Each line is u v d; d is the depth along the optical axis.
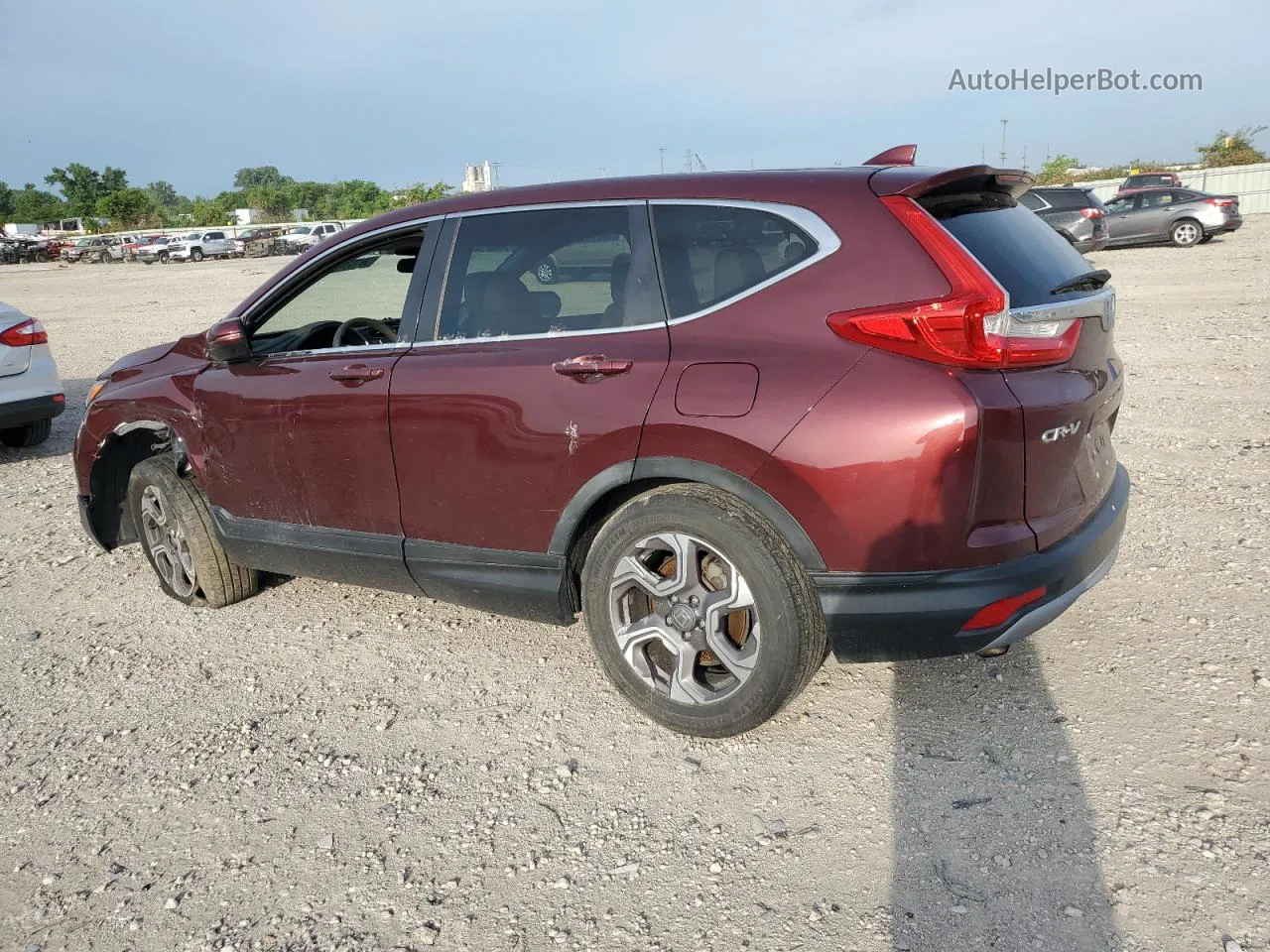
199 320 17.69
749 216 3.03
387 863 2.75
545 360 3.22
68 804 3.14
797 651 2.90
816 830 2.75
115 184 94.69
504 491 3.34
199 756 3.37
